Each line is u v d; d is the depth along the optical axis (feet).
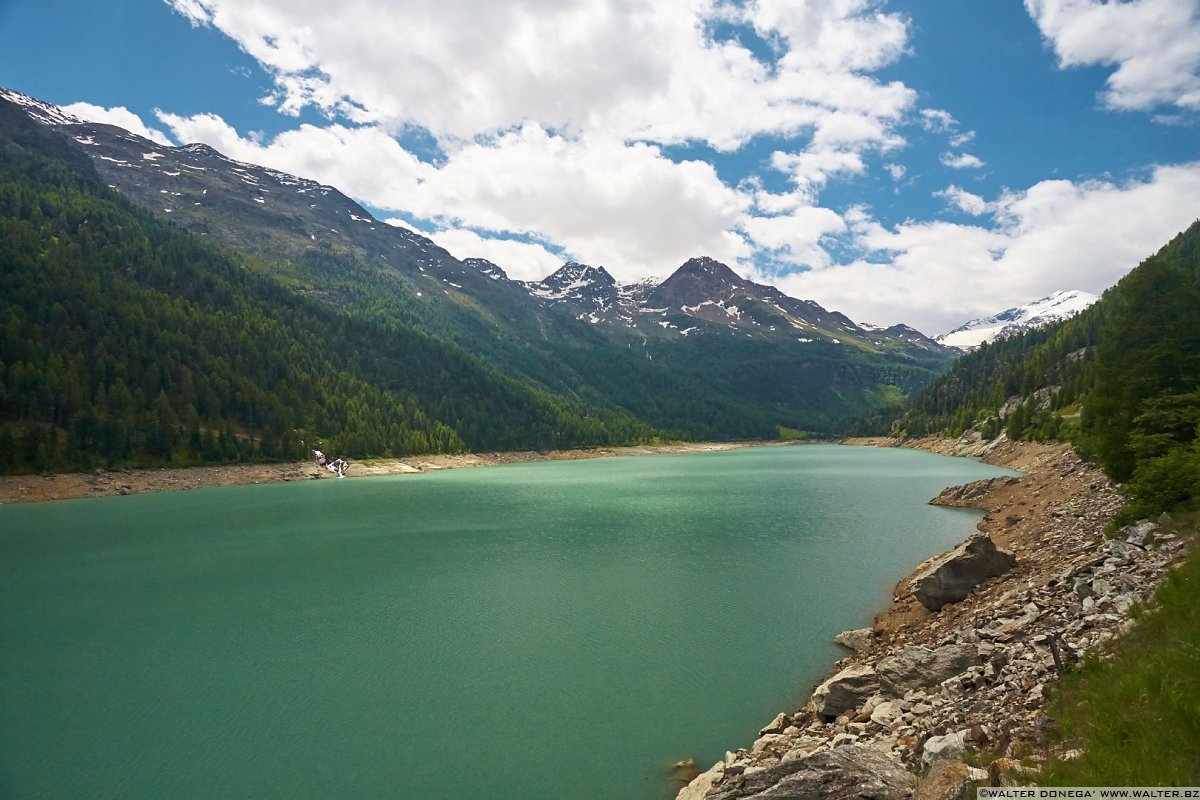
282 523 249.55
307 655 106.32
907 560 163.94
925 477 398.01
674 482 406.00
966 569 113.09
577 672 97.14
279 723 83.05
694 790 60.85
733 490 343.26
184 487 399.03
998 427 552.00
